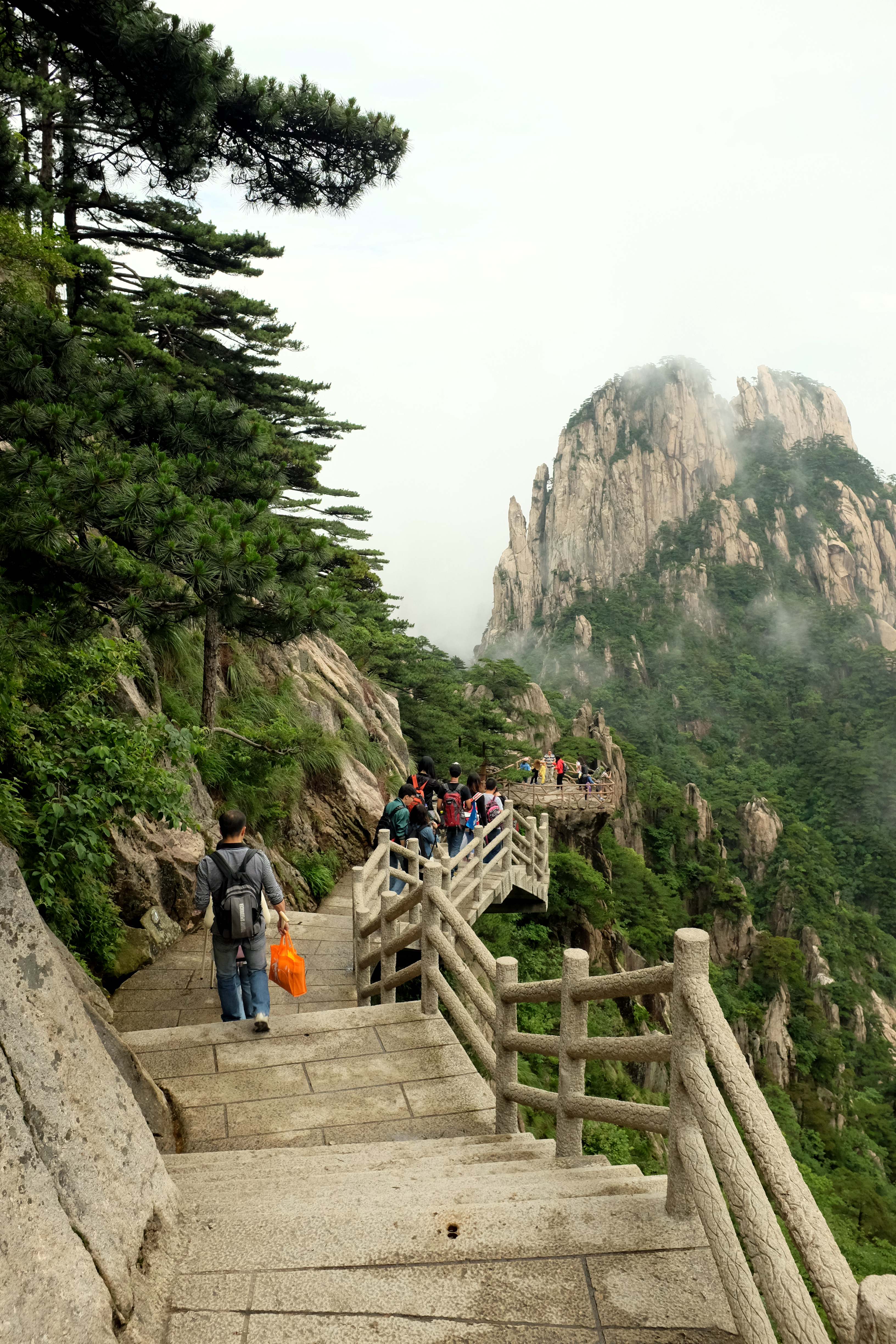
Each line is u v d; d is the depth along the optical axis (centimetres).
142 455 556
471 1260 271
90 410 588
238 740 1305
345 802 1606
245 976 680
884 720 14375
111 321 1444
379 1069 572
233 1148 487
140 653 1055
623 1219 286
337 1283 263
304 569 579
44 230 1146
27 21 470
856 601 19825
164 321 1695
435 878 622
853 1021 7044
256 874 637
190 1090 547
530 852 1745
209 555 512
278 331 1980
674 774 13462
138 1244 267
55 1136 259
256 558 518
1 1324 202
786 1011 6084
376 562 3825
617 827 7006
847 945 8194
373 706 2517
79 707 649
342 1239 284
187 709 1252
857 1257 3186
